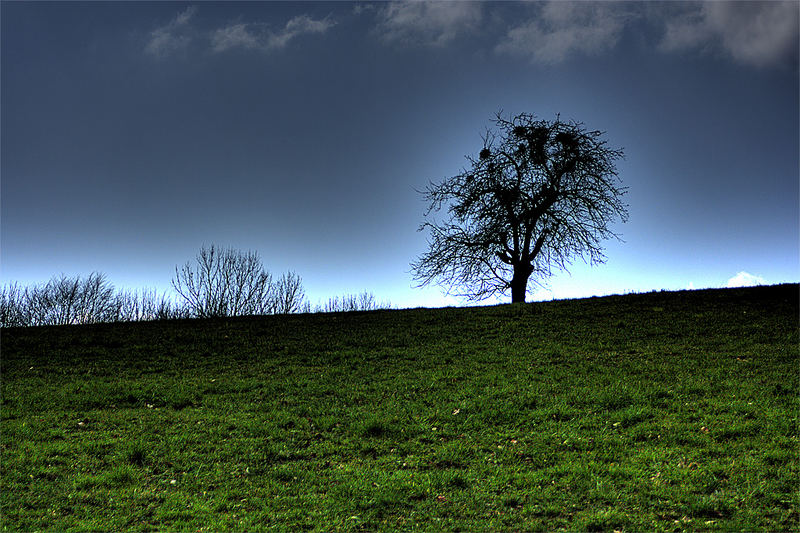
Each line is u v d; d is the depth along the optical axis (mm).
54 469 10617
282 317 27844
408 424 12500
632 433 11289
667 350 17609
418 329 22844
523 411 12875
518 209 34688
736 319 21078
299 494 9508
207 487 9930
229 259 44312
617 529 8000
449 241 35750
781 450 9844
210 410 14172
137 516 8891
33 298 47531
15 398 15430
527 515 8539
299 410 13805
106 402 15031
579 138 34688
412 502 9086
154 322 27406
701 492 8820
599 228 34938
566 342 19484
